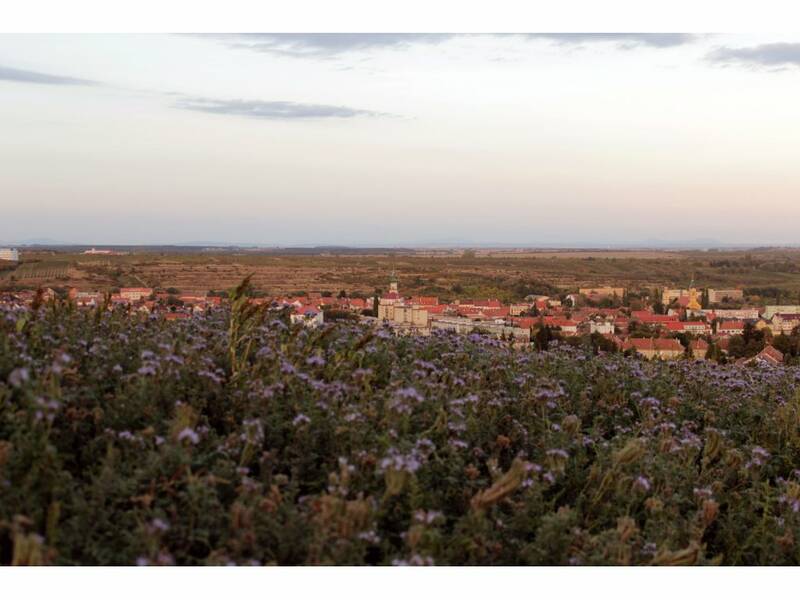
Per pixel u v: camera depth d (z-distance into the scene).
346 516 4.13
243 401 5.77
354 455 5.12
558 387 7.64
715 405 8.84
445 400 6.39
